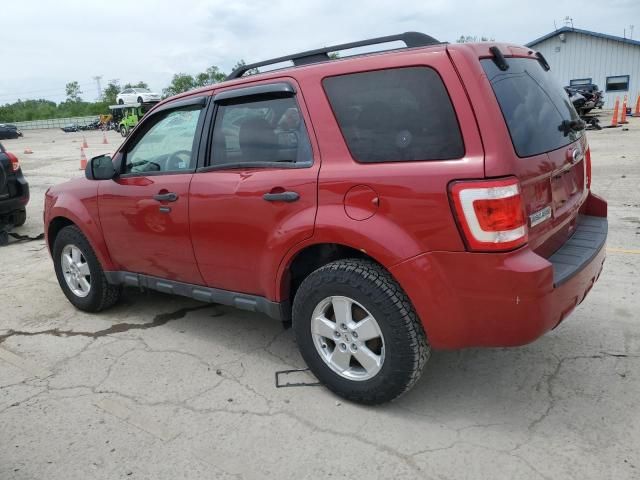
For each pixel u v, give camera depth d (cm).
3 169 741
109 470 274
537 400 317
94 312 482
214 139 360
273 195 318
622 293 461
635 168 1075
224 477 266
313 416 312
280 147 325
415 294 276
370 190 283
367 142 290
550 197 296
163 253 398
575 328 402
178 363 382
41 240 767
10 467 279
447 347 281
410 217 272
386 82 286
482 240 256
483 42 292
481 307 265
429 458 272
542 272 255
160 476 269
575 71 3569
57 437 302
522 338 264
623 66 3419
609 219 704
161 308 487
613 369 345
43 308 499
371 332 298
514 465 264
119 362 387
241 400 331
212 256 364
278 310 339
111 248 439
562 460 265
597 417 298
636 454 267
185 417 316
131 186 406
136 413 322
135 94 4250
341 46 319
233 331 432
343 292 300
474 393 327
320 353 324
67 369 380
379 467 268
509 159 257
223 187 345
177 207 374
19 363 391
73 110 9288
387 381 297
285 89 320
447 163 264
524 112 287
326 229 296
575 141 337
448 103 267
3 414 326
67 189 470
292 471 268
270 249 325
